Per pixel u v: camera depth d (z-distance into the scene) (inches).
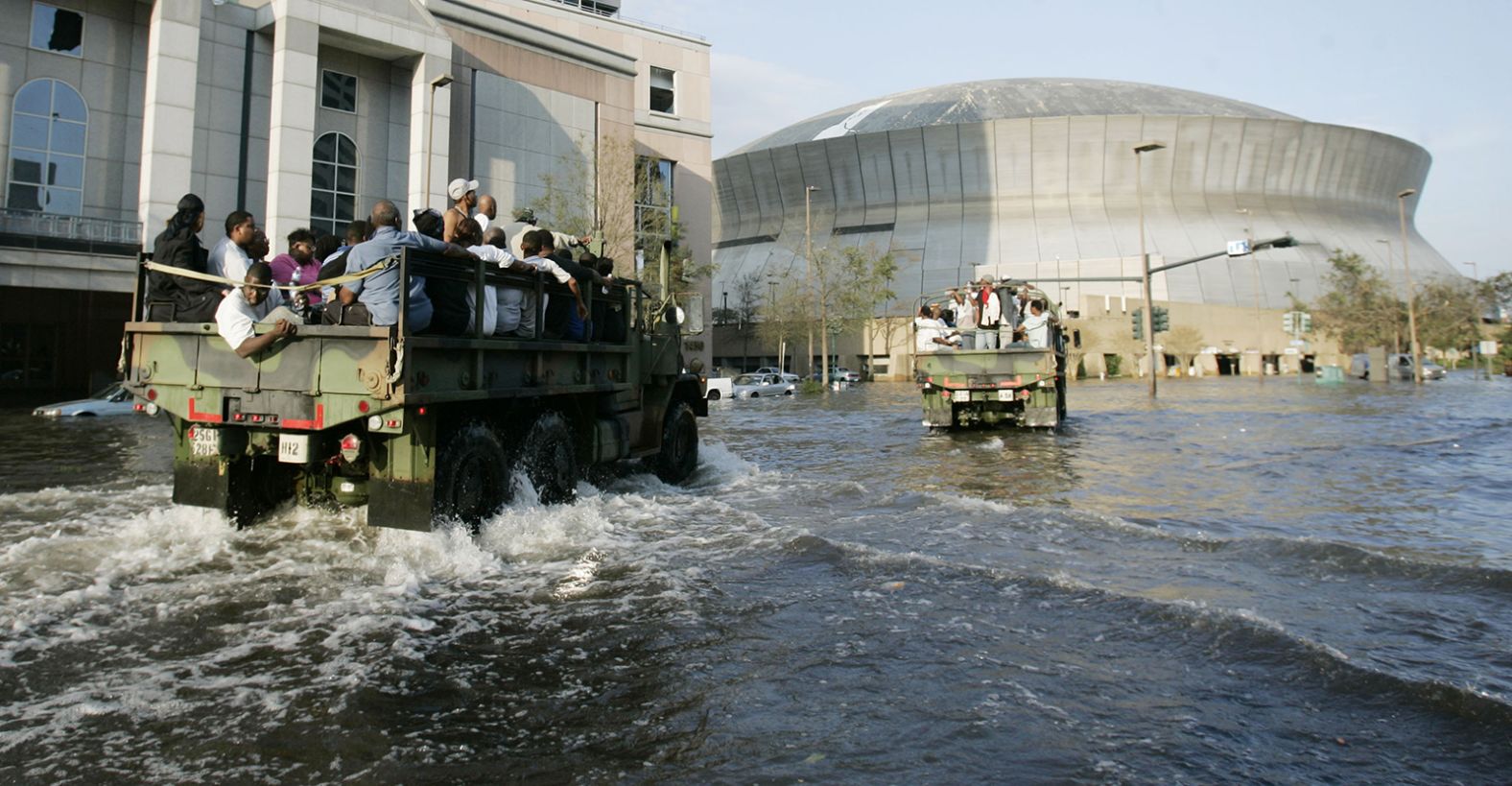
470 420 272.4
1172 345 3065.9
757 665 174.7
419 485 251.6
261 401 252.1
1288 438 662.5
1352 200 4473.4
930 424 718.5
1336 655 171.6
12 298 1397.6
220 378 257.1
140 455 554.3
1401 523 324.2
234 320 247.4
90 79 1091.3
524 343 293.0
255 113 1151.0
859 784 126.5
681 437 446.6
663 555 269.1
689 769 131.6
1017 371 685.9
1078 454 554.6
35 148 1058.1
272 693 159.0
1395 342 2701.8
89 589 220.7
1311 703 154.8
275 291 289.0
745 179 4387.3
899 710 152.5
